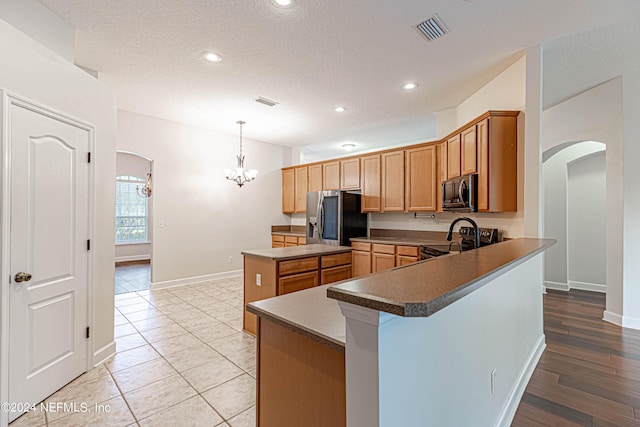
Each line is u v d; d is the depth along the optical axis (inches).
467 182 123.2
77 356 88.7
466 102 153.9
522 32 96.9
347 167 218.5
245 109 170.6
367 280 38.7
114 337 110.8
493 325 64.2
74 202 88.0
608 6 84.0
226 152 224.4
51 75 80.2
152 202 189.8
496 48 106.3
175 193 198.4
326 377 43.0
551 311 151.6
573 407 75.2
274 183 259.1
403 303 28.4
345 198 203.3
